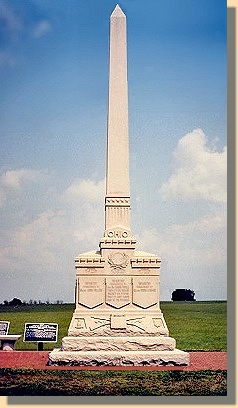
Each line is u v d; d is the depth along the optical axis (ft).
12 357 96.94
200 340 133.69
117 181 94.38
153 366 86.02
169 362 86.38
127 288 91.66
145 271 92.17
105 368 84.89
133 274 92.07
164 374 82.38
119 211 93.76
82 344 87.66
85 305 91.09
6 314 154.81
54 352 87.25
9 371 83.87
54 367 85.51
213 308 158.92
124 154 94.94
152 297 91.71
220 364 92.73
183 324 147.64
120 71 96.48
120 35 97.30
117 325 89.45
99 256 92.48
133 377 81.71
